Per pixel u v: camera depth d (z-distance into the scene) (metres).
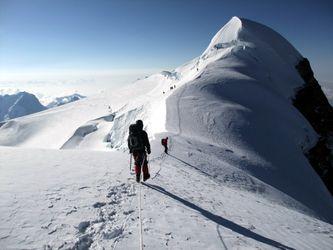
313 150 53.47
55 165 12.34
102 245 6.23
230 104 48.50
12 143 178.75
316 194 34.00
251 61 87.56
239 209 11.89
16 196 8.25
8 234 6.23
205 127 37.66
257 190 20.89
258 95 60.00
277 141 41.62
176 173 15.72
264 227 10.28
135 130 11.47
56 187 9.45
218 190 14.77
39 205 7.86
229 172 21.81
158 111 49.47
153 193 10.52
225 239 7.74
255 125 42.53
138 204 8.99
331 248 10.47
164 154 21.14
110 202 8.80
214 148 29.41
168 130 32.81
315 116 89.81
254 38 110.19
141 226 7.27
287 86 87.88
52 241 6.20
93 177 11.14
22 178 9.95
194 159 22.09
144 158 11.59
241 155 30.97
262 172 28.92
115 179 11.30
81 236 6.47
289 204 21.56
